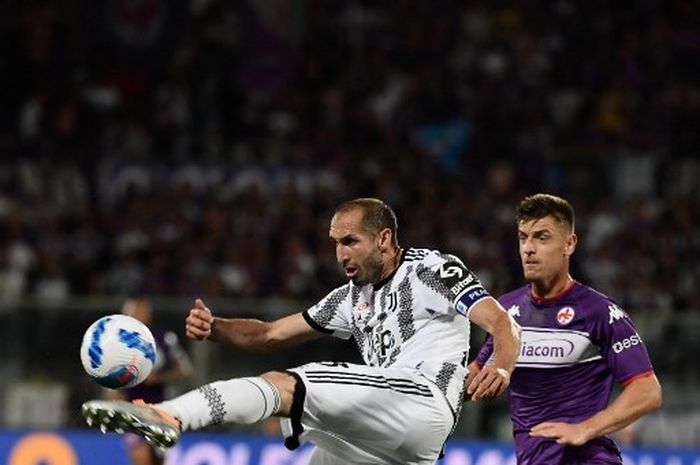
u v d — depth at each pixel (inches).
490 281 2346.2
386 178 2568.9
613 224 2527.1
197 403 873.5
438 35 3016.7
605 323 1024.2
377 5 3056.1
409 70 2947.8
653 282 2357.3
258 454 1843.0
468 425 1915.6
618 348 1019.3
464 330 1008.2
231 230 2389.3
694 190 2672.2
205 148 2679.6
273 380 915.4
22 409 1908.2
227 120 2783.0
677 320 1936.5
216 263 2337.6
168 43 2896.2
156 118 2728.8
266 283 2288.4
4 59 2748.5
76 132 2657.5
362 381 938.1
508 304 1064.8
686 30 3080.7
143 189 2487.7
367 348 1024.2
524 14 3078.2
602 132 2874.0
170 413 858.8
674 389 1930.4
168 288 2288.4
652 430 1919.3
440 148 2790.4
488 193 2593.5
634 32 3068.4
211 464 1836.9
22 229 2361.0
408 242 2444.6
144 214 2421.3
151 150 2672.2
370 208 1004.6
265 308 1911.9
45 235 2369.6
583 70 2989.7
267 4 2952.8
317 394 922.7
